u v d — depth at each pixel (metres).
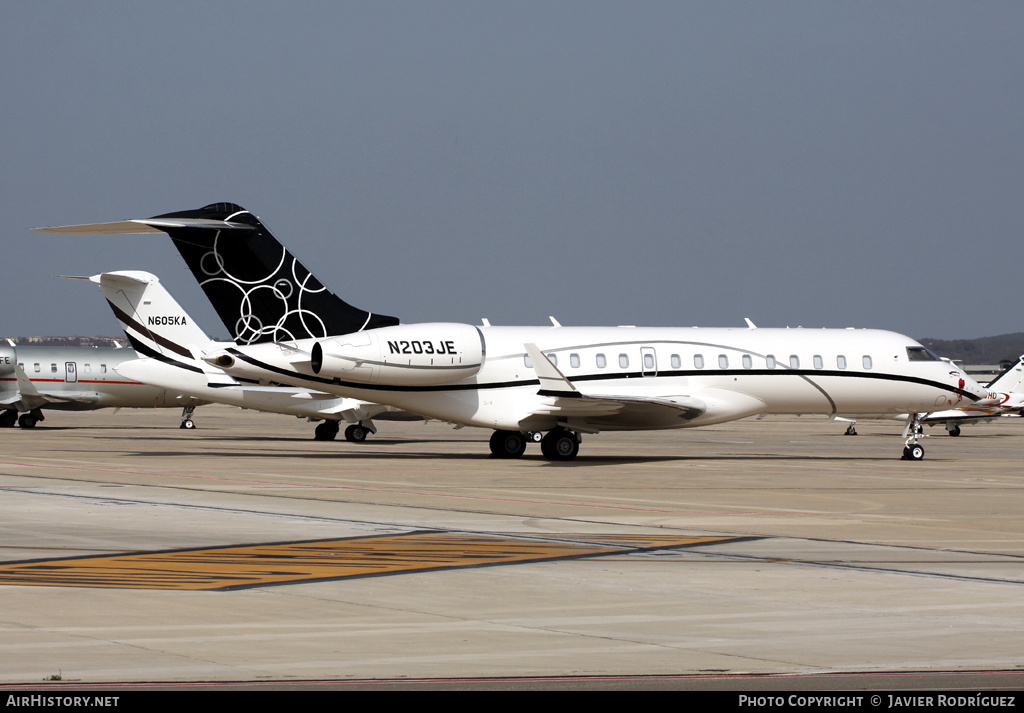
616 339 139.50
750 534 71.50
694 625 44.28
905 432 153.50
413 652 39.16
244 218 132.12
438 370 132.12
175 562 58.00
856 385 144.12
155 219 129.38
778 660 38.62
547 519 77.75
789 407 144.38
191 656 37.97
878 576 55.97
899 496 97.94
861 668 37.59
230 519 75.75
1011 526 77.19
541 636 42.03
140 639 40.53
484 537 68.31
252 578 53.53
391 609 46.78
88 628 42.31
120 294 156.75
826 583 53.81
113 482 101.69
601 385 137.25
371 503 86.44
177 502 85.75
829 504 90.50
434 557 60.44
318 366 129.88
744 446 187.00
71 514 77.62
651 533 71.31
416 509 82.75
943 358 148.50
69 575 53.88
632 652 39.59
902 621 45.41
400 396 133.62
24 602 47.16
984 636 42.81
